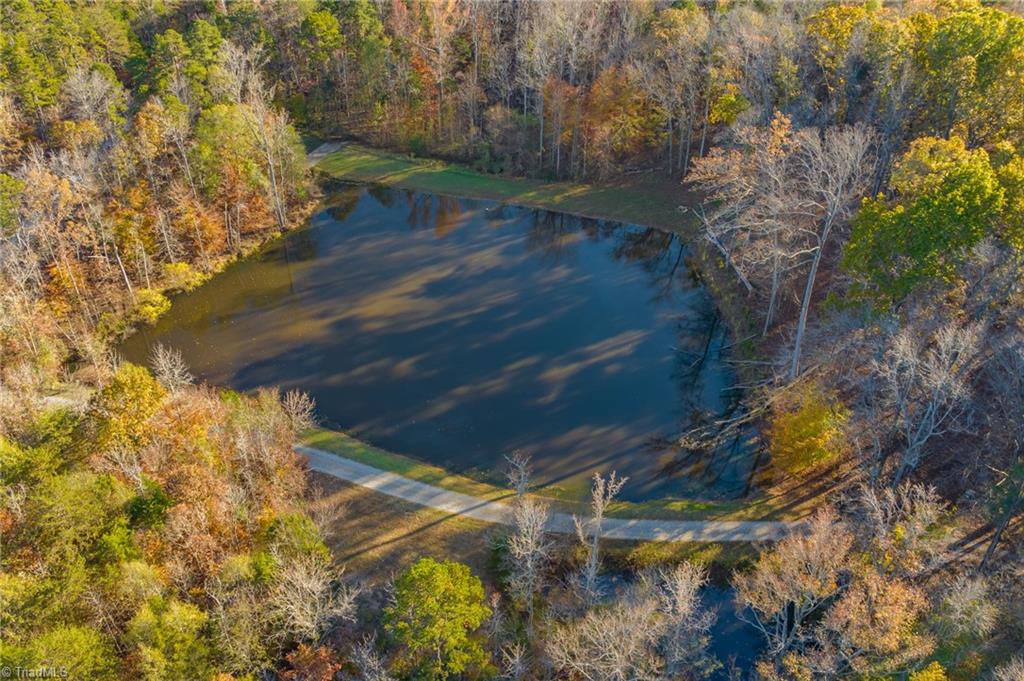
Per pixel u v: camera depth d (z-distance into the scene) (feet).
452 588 126.52
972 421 167.22
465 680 130.62
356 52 411.13
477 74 402.11
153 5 413.18
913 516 138.00
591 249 316.40
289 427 196.34
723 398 226.99
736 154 227.61
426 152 393.29
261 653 128.36
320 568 143.95
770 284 253.24
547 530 177.68
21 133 304.71
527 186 360.48
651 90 323.57
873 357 171.83
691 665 131.23
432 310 276.00
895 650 113.60
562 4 377.09
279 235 329.72
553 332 261.24
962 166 176.55
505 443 211.82
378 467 201.36
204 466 155.02
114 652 122.21
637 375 238.48
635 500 190.60
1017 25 223.71
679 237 317.01
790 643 132.77
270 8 430.20
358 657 132.77
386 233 332.60
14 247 238.48
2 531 132.05
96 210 265.34
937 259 173.27
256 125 319.06
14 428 166.30
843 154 186.29
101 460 153.69
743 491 191.31
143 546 137.39
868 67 265.54
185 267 290.76
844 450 185.26
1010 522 151.12
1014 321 167.12
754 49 274.98
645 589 145.38
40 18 346.33
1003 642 123.24
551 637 138.62
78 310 261.03
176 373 197.47
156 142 286.87
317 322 271.49
